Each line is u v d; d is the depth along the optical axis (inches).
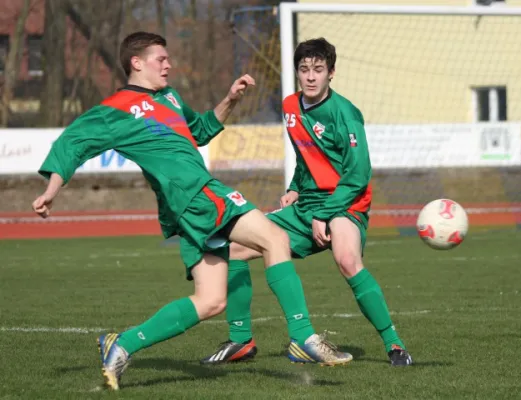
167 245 1913.1
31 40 3976.4
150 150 591.5
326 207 658.8
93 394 561.3
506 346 738.8
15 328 861.2
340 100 679.7
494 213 2647.6
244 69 3934.5
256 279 1311.5
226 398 547.2
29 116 3937.0
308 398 545.0
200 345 772.0
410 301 1037.2
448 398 547.2
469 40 2982.3
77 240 2101.4
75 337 805.9
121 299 1091.9
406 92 2950.3
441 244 741.3
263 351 738.2
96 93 4008.4
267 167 2591.0
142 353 731.4
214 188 583.2
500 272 1322.6
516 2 2896.2
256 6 3981.3
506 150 2358.5
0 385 593.0
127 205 3331.7
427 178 3144.7
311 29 2886.3
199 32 4089.6
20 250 1845.5
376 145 2282.2
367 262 1492.4
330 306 1013.2
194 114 654.5
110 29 4001.0
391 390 569.6
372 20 2915.8
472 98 2997.0
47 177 584.7
